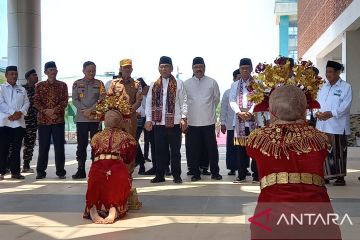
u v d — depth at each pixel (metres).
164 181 8.52
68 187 7.95
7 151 8.94
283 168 2.74
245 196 6.99
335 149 7.93
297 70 3.59
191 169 8.77
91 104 8.84
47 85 8.97
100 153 5.79
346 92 8.01
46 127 8.96
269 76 3.55
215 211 6.01
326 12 21.45
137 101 7.96
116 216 5.60
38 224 5.46
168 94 8.32
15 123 8.86
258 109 3.62
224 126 9.62
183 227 5.25
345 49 17.31
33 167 10.76
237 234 4.94
